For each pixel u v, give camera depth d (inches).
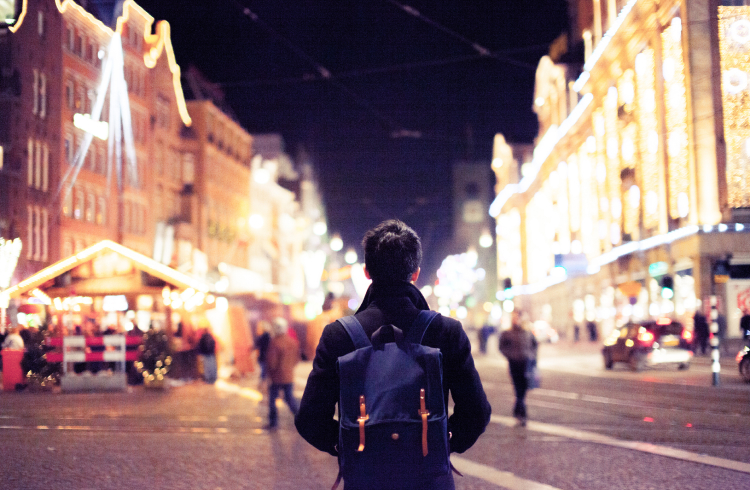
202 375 1036.5
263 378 711.1
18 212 1409.9
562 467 350.3
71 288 922.1
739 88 1325.0
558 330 2559.1
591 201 2023.9
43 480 329.1
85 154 1658.5
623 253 1706.4
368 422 115.0
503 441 434.9
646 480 317.1
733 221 1314.0
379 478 114.7
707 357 1210.6
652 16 1473.9
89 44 1696.6
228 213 2546.8
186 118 2202.3
